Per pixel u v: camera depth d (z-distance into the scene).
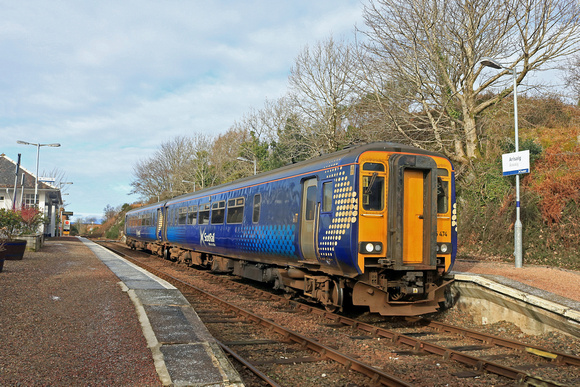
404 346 6.98
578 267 13.41
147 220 27.11
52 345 5.80
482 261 15.45
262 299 11.20
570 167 15.98
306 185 9.94
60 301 8.74
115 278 12.26
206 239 16.02
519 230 12.51
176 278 14.66
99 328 6.73
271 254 11.33
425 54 18.64
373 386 5.24
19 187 44.28
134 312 7.81
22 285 10.46
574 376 5.71
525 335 7.90
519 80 17.58
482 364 5.83
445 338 7.57
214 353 5.68
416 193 8.37
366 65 20.00
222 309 9.55
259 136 39.25
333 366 5.92
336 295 8.86
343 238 8.19
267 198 11.61
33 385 4.45
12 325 6.68
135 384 4.59
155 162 59.56
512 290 8.16
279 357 6.28
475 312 9.18
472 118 19.12
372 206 8.16
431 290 8.46
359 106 23.09
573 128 19.17
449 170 8.94
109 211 97.56
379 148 8.40
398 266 7.95
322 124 25.08
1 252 12.86
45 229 50.62
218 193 15.41
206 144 52.88
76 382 4.58
